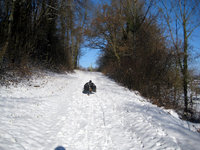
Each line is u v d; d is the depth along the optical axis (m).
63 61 26.36
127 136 5.22
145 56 14.30
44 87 11.35
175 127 5.52
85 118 6.61
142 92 13.59
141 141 4.84
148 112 7.47
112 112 7.75
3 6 11.32
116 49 21.41
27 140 4.25
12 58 12.09
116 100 10.20
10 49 12.00
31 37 14.89
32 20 15.04
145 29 17.11
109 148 4.45
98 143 4.68
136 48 16.55
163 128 5.39
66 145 4.41
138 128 5.68
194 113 10.95
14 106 6.34
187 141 4.37
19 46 13.05
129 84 16.20
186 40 12.43
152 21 17.64
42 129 5.18
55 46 22.59
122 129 5.77
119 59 20.22
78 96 10.73
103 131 5.51
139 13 18.36
